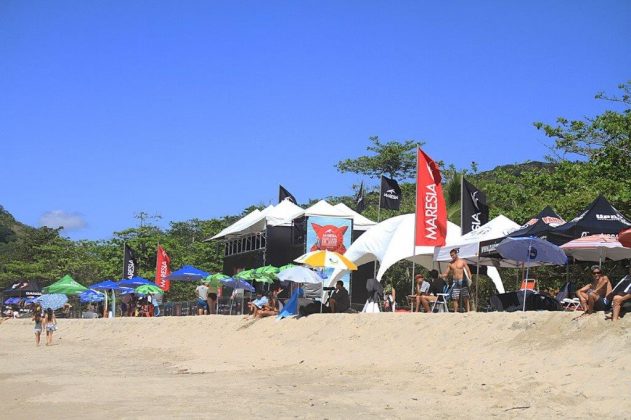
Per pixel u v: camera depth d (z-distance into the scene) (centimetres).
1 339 3672
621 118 2761
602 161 2766
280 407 1211
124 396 1382
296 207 3881
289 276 2392
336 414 1143
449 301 2047
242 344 2373
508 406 1141
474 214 2438
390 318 1966
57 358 2466
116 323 3469
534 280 2500
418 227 2194
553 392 1180
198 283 5572
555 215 1977
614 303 1389
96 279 6178
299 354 2005
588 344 1372
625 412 1034
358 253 2639
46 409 1262
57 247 6384
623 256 1897
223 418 1121
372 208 4731
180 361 2188
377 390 1364
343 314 2177
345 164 5578
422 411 1153
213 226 5941
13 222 12888
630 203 2516
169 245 5806
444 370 1485
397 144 5494
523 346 1489
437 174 2220
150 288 3725
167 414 1165
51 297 3144
